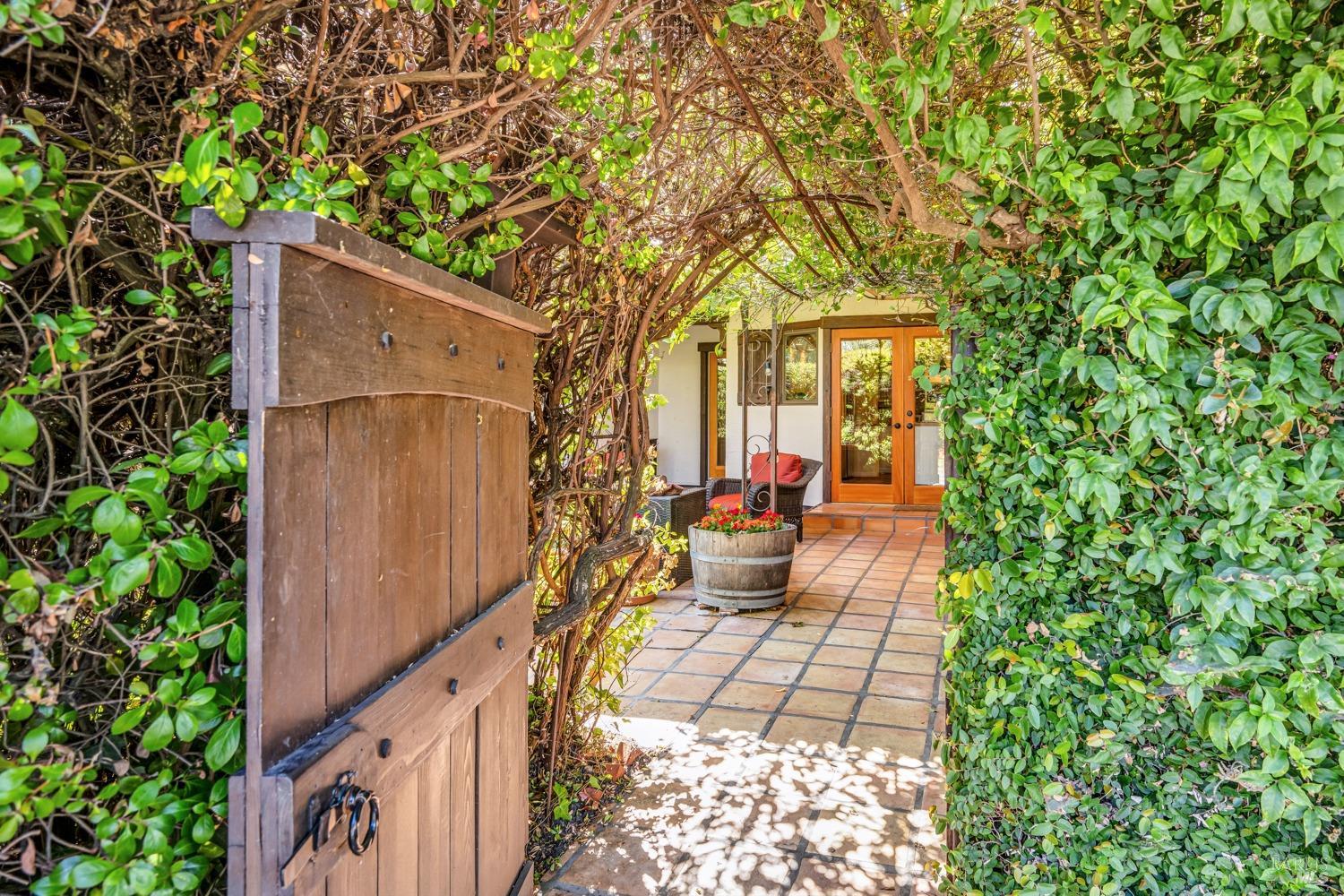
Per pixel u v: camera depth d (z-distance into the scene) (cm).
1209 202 134
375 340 120
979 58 170
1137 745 158
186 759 102
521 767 210
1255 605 136
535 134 184
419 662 139
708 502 853
